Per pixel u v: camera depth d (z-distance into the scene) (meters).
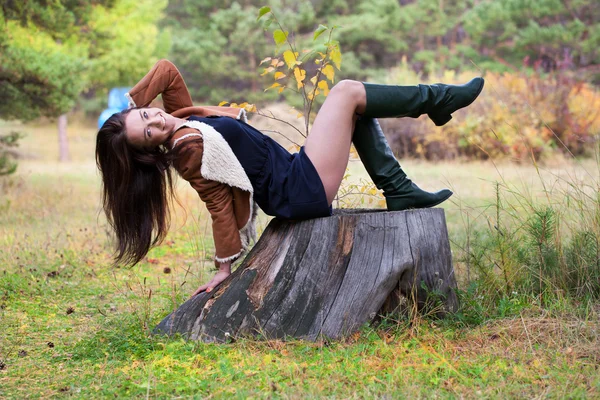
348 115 3.85
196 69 24.20
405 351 3.48
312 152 3.81
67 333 4.22
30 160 21.09
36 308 4.79
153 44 19.77
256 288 3.84
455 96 4.00
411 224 3.91
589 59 19.98
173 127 3.81
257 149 3.85
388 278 3.83
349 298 3.80
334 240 3.82
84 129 32.22
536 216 4.66
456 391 2.95
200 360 3.44
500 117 14.16
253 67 23.92
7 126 26.52
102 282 5.61
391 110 3.92
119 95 20.34
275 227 4.01
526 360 3.34
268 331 3.77
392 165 4.16
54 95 10.07
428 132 15.20
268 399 2.91
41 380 3.36
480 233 5.44
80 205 9.77
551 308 3.97
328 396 2.95
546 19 20.72
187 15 28.23
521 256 4.50
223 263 3.90
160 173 4.02
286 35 4.63
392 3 24.30
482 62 22.02
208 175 3.66
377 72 23.47
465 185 9.85
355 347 3.54
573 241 4.57
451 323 3.95
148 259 6.36
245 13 24.00
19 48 9.87
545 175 9.21
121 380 3.25
